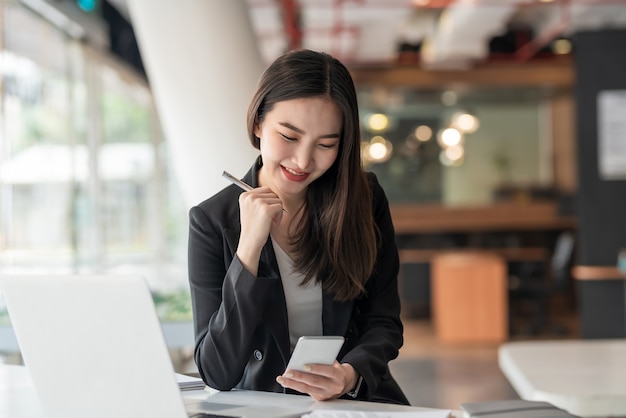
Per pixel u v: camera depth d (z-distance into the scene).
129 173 12.09
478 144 17.08
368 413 2.02
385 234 2.55
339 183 2.34
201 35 5.93
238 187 2.45
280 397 2.25
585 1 10.13
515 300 13.02
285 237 2.41
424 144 16.73
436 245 14.55
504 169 17.00
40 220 8.04
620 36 8.90
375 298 2.52
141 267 11.95
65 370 1.94
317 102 2.20
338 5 9.86
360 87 13.89
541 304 12.33
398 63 13.75
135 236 12.41
